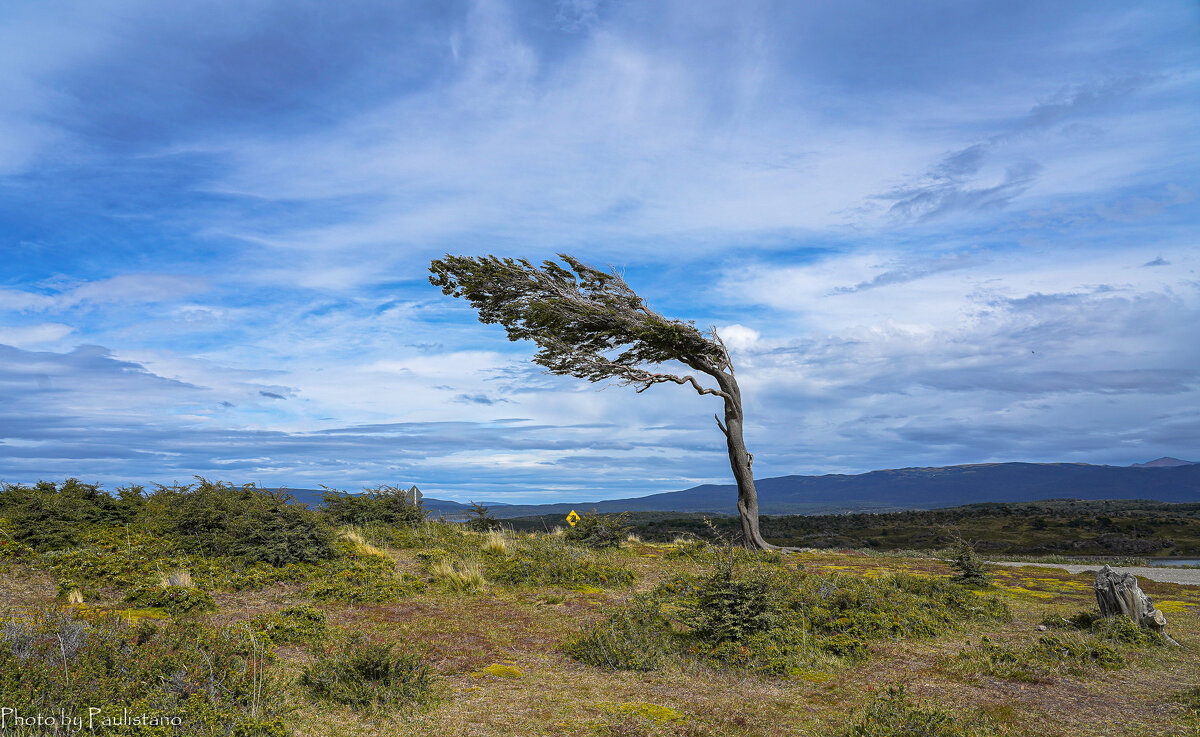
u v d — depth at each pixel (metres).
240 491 18.50
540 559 16.50
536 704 7.02
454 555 18.28
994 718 6.64
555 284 27.55
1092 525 46.44
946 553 22.73
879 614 10.70
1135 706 7.14
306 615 9.88
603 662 8.78
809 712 6.90
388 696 6.80
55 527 14.74
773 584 11.08
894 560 22.11
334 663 7.21
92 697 5.41
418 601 12.85
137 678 5.90
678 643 9.62
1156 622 10.54
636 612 10.41
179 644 6.77
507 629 10.73
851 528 49.62
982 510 55.75
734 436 27.58
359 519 22.67
